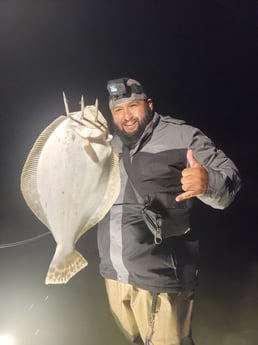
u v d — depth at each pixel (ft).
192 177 7.13
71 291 15.67
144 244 8.71
